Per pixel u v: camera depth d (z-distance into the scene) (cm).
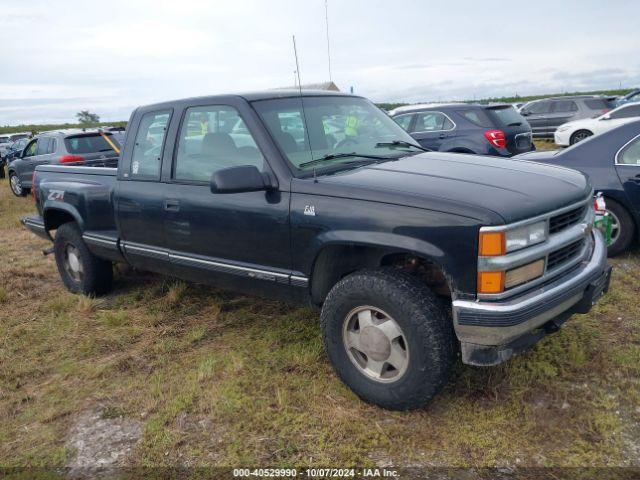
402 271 304
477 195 290
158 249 435
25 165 1255
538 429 293
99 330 457
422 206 289
